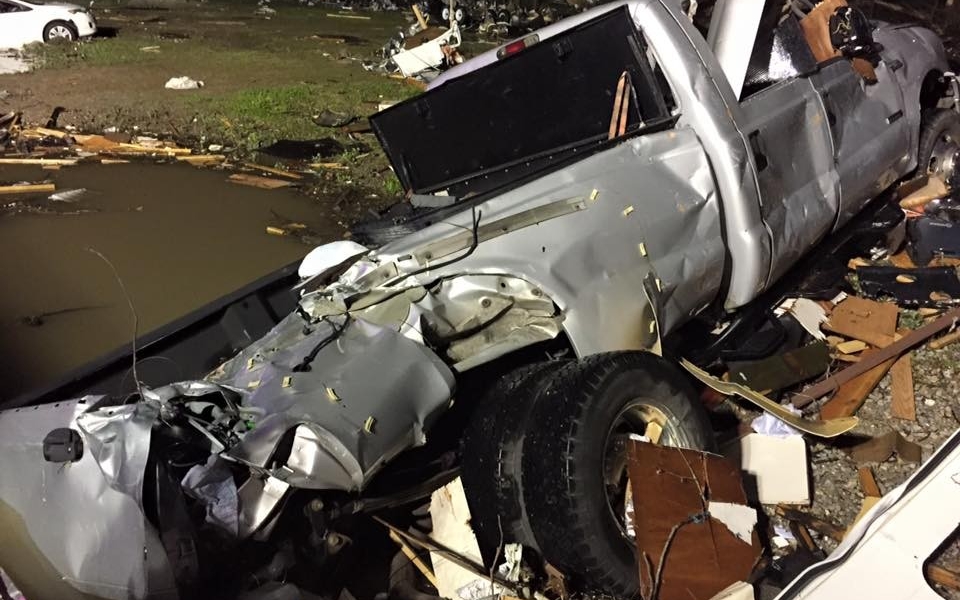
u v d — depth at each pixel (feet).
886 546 8.48
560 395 8.96
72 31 51.80
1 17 49.93
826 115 14.26
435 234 10.82
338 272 11.55
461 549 9.53
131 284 19.86
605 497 8.63
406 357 9.32
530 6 58.29
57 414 8.51
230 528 8.04
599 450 8.68
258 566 8.26
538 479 8.72
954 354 13.91
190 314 12.27
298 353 9.64
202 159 28.48
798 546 10.04
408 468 10.25
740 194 12.07
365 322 9.87
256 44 52.49
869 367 13.37
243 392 9.18
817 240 14.33
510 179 13.58
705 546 8.87
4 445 8.65
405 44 45.11
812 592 8.09
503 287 10.39
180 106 34.45
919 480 9.05
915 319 14.80
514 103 13.50
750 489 10.85
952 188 18.19
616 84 12.41
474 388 11.30
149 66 43.83
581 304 10.30
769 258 12.59
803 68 14.21
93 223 23.57
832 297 15.16
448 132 14.40
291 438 8.36
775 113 13.16
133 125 32.14
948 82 19.04
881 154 15.81
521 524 9.10
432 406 9.25
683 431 9.77
